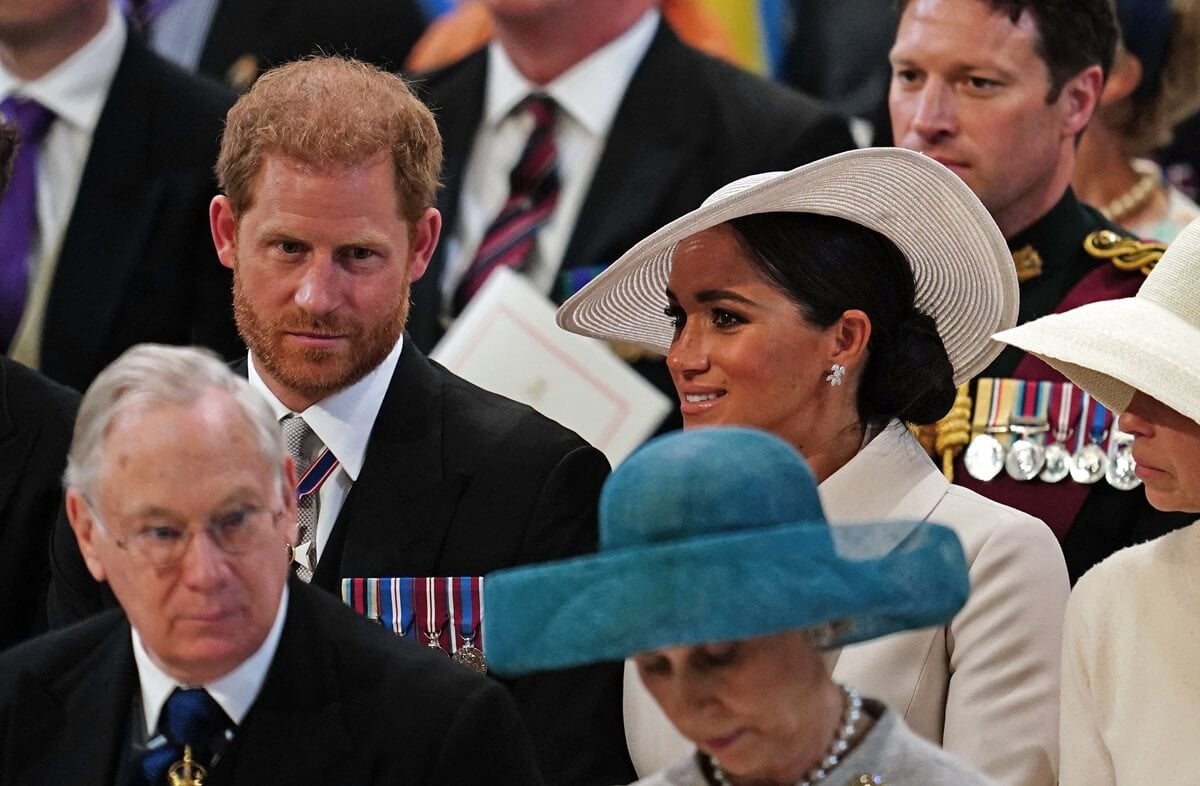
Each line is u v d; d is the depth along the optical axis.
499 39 14.90
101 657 8.24
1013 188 12.27
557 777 9.70
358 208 9.77
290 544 9.52
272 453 7.78
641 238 14.54
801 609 6.33
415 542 10.05
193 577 7.52
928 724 9.43
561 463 10.16
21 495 11.26
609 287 10.47
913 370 9.67
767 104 14.61
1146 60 13.93
